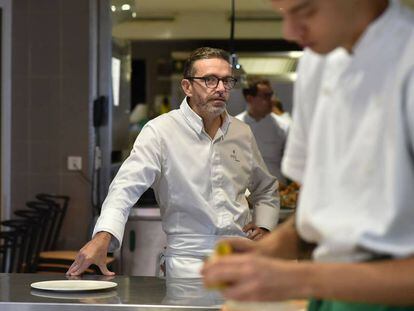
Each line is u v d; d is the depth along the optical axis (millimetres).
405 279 1215
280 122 5523
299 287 1208
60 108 6094
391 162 1257
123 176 3252
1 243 5953
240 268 1205
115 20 6094
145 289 2494
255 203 3717
